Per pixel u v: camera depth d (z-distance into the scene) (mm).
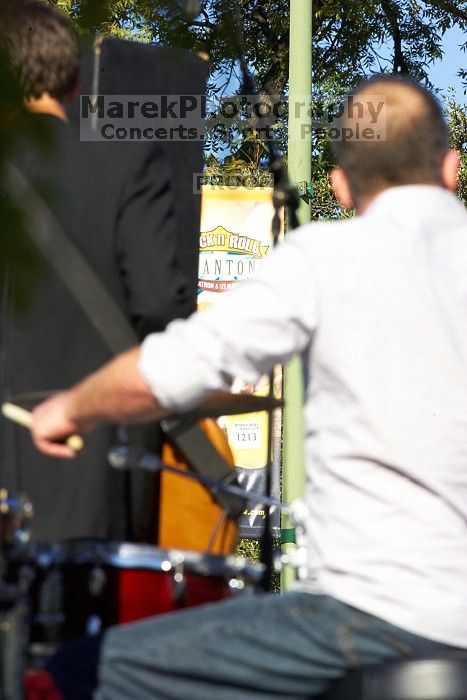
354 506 8078
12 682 8352
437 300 8359
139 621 8672
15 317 5711
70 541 9586
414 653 7875
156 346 8211
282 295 8219
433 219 8789
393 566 7941
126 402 8273
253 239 27688
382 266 8352
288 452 23531
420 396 8141
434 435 8094
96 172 10773
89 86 12312
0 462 10492
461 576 7984
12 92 5660
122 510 10797
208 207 27656
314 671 7996
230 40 6969
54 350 10406
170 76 12680
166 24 6449
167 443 11445
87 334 10469
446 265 8539
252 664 8031
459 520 8078
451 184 9320
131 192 10836
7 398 9398
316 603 8039
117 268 10828
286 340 8219
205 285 27672
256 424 25031
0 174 5574
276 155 10930
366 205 9156
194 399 8211
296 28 26391
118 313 9422
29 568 8766
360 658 7914
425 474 8047
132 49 12391
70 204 6449
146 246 10766
